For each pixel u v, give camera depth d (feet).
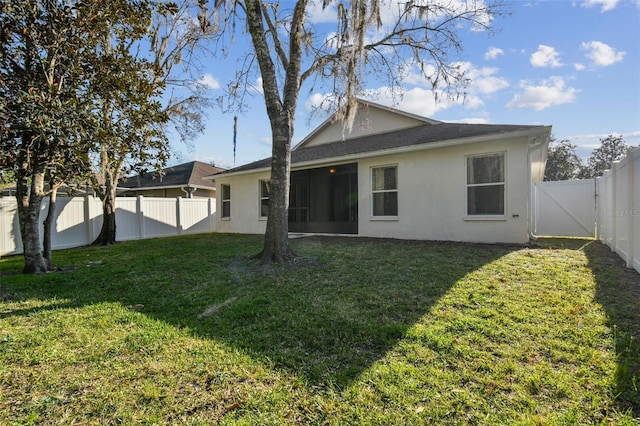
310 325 10.30
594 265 17.06
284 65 23.11
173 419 6.12
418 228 30.30
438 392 6.65
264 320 10.93
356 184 37.88
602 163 107.96
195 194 68.33
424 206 29.89
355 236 34.86
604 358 7.72
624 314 10.25
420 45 25.36
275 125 20.70
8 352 8.81
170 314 11.80
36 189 20.13
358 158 33.94
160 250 28.37
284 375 7.49
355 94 24.44
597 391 6.53
